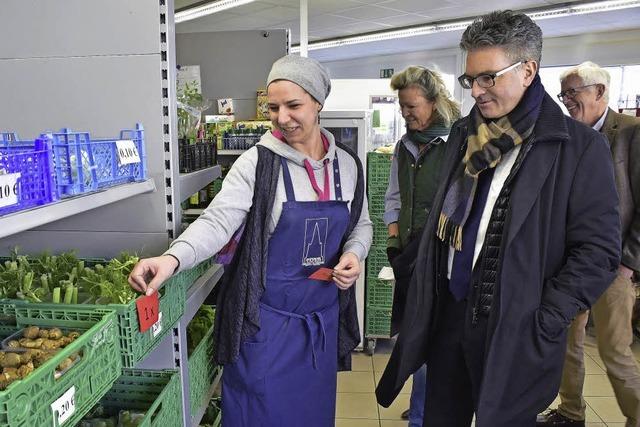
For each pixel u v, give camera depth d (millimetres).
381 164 3438
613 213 1358
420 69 2180
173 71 1482
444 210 1570
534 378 1406
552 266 1434
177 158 1535
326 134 1651
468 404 1688
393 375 1750
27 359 870
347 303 1758
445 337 1648
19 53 1496
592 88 2281
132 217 1524
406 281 2074
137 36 1447
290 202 1505
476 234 1504
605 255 1355
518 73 1335
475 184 1482
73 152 973
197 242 1302
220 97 3590
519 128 1361
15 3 1471
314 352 1655
